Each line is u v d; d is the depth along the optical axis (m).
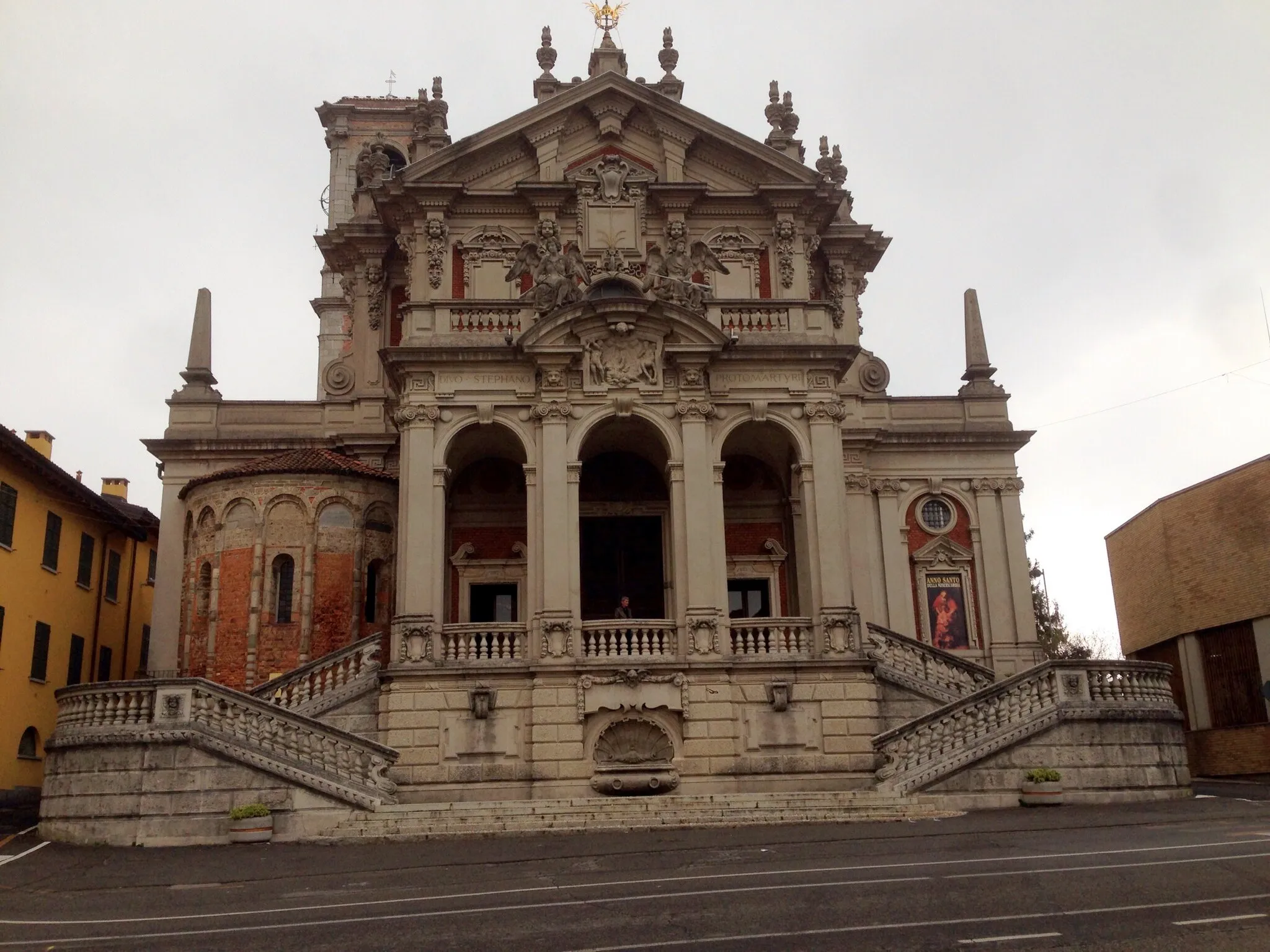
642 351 31.08
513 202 36.97
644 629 29.52
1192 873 15.05
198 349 39.00
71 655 39.84
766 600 35.31
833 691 29.16
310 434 38.06
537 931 13.09
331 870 18.97
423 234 36.53
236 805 23.28
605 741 28.48
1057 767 25.19
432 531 29.80
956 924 12.71
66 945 13.38
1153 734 25.95
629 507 35.03
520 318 31.75
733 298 33.62
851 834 21.00
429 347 30.62
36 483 37.00
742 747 28.66
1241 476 36.94
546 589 29.17
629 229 36.72
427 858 19.86
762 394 31.44
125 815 23.25
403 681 28.47
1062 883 14.74
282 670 32.88
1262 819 20.88
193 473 37.31
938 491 39.22
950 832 20.45
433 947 12.52
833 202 38.34
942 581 38.59
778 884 15.40
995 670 37.72
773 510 35.88
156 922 14.71
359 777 24.91
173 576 36.38
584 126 37.66
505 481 34.97
